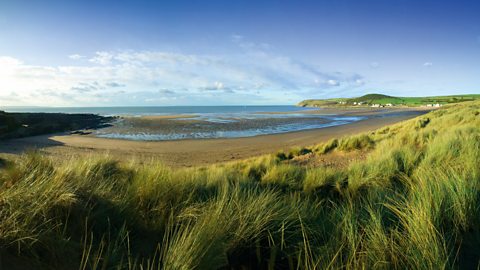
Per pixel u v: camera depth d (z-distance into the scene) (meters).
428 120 17.97
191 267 1.72
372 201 2.83
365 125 38.19
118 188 3.20
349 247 1.91
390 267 1.70
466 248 1.89
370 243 1.90
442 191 2.49
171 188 3.17
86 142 24.89
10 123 29.89
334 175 4.83
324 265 1.73
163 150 20.42
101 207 2.48
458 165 3.81
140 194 2.87
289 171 5.36
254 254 2.14
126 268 1.83
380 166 5.02
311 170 5.29
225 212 2.40
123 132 33.25
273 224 2.35
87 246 1.97
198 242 1.85
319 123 44.66
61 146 22.11
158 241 2.27
